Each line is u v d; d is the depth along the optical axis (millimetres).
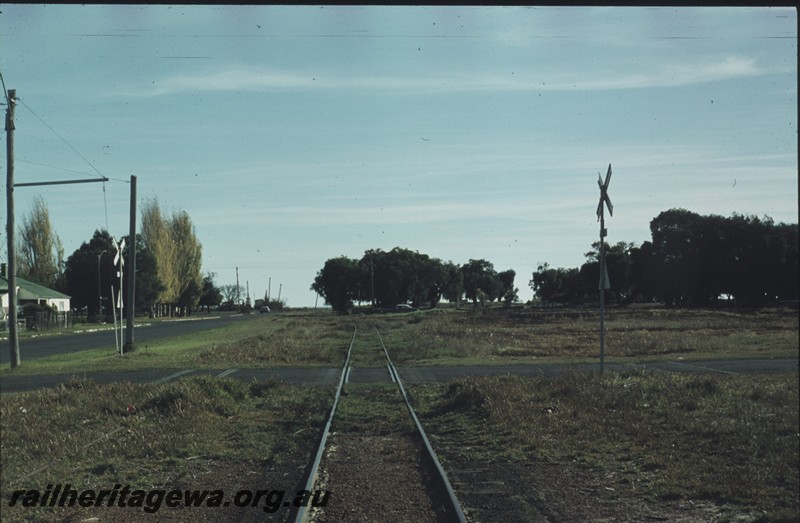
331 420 14992
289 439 13422
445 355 34188
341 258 152125
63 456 11453
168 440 12422
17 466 10812
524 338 46281
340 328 68500
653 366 26375
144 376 25391
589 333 50594
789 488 9328
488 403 15883
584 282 134250
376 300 151875
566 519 8344
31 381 24359
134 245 37344
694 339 41500
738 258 104312
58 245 98188
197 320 102625
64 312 76188
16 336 30297
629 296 133625
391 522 8266
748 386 18156
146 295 103000
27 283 85875
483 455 11844
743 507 8609
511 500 9172
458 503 8672
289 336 51344
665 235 109938
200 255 117750
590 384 18016
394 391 20516
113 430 13445
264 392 19609
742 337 42375
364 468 11086
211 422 14523
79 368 28547
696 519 8250
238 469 11078
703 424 13195
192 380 17859
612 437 12703
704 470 10234
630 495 9320
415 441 13219
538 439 12680
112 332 65812
